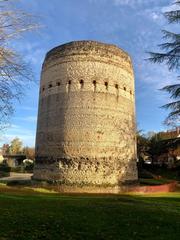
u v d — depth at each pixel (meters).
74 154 25.98
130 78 30.62
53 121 27.86
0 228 8.97
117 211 12.36
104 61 28.05
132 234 9.02
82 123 26.45
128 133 28.84
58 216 10.95
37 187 26.03
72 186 25.36
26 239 8.05
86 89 27.05
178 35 19.00
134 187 27.48
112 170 26.38
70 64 27.89
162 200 18.02
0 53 10.52
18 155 79.81
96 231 9.18
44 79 30.42
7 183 31.92
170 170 47.97
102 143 26.38
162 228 9.84
